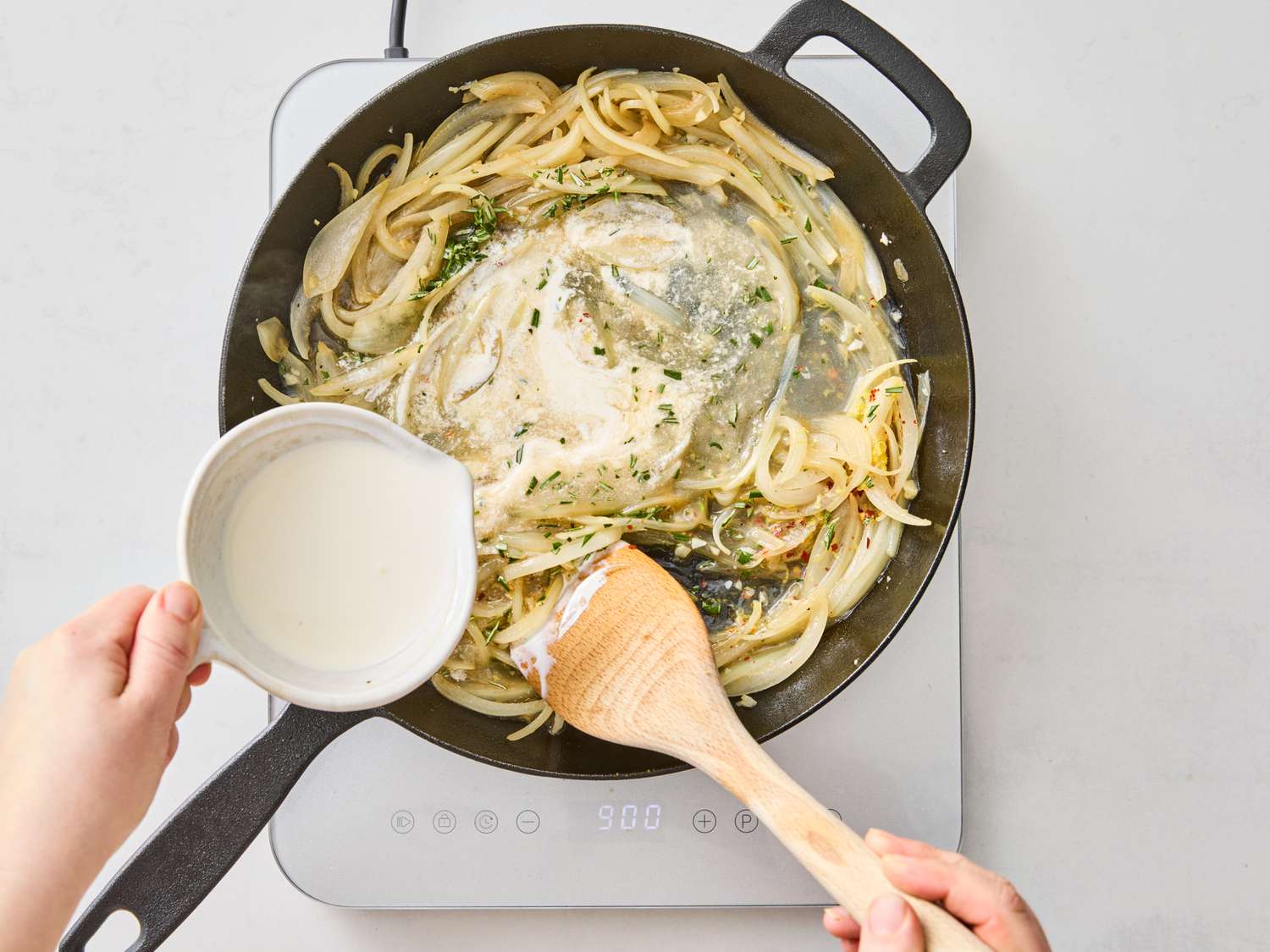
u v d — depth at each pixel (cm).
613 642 48
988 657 54
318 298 51
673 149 53
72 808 39
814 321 53
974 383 49
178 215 54
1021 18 55
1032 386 55
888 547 52
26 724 39
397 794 52
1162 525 54
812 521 52
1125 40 55
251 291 48
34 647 40
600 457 51
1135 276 55
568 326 52
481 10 55
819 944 53
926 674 52
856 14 48
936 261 49
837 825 42
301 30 55
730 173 52
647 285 53
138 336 54
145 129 54
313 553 42
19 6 54
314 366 52
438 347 52
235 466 41
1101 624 54
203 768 53
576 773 45
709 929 54
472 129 52
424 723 51
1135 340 55
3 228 54
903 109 53
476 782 52
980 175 55
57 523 54
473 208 52
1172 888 54
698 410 52
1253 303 55
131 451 54
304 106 52
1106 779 54
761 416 52
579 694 48
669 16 54
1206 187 55
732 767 44
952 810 52
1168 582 54
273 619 42
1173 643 54
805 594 52
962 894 40
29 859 38
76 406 54
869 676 52
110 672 40
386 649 42
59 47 54
